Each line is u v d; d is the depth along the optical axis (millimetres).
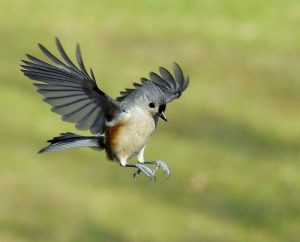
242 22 22797
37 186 15312
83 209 14758
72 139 7285
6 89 18844
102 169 15984
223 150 16844
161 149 16703
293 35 22031
